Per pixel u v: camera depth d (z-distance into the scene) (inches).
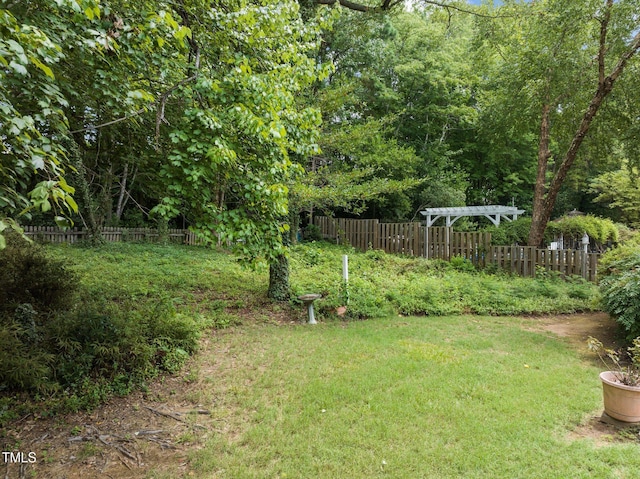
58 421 127.8
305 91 375.9
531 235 485.7
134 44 149.2
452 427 125.0
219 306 264.5
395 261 449.1
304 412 135.5
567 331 247.3
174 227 729.0
